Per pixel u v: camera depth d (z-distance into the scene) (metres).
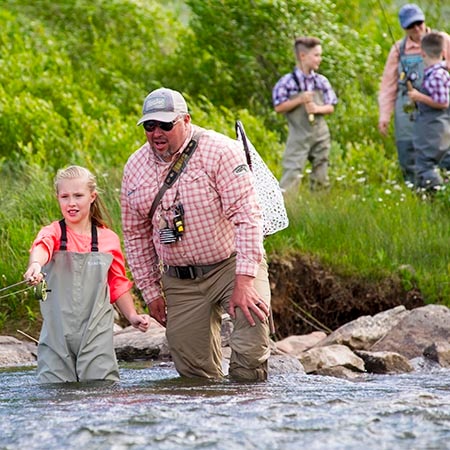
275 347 23.48
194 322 18.20
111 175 32.38
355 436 12.41
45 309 17.95
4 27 46.19
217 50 45.66
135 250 18.50
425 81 32.94
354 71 45.06
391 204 31.86
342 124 42.88
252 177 17.36
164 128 16.92
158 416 13.37
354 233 29.50
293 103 33.66
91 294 17.92
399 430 12.71
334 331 26.03
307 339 25.31
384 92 34.81
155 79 46.81
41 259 17.45
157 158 17.45
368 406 14.13
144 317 18.20
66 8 48.84
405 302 27.73
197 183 17.22
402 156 34.44
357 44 45.84
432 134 33.00
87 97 41.69
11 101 37.22
